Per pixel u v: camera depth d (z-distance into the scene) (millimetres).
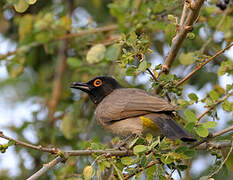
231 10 12453
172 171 8992
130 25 11383
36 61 16078
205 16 12930
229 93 10031
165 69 10703
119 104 11148
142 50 9430
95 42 13820
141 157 8688
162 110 10109
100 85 12797
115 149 10133
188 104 10227
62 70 15055
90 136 13992
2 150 8477
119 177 8758
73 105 14016
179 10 12586
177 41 10430
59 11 15547
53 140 13992
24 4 9648
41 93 15648
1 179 13984
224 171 9664
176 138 9039
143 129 10641
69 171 11312
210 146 9719
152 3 12383
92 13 15797
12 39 15828
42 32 13602
